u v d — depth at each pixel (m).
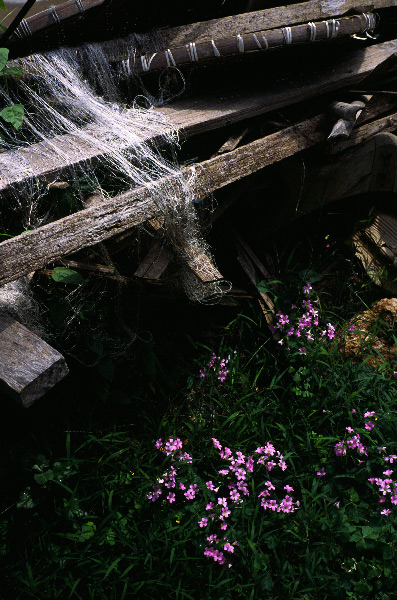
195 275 3.05
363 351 3.58
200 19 3.94
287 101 3.64
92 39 3.67
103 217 2.77
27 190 2.89
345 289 4.10
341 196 3.94
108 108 3.49
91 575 2.72
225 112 3.45
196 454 3.20
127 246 3.36
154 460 3.19
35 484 2.91
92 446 3.16
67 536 2.77
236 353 3.56
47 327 3.02
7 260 2.49
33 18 3.39
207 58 3.37
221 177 3.22
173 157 3.37
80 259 3.23
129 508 2.98
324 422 3.31
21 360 2.38
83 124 3.43
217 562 2.78
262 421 3.20
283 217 3.98
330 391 3.32
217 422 3.36
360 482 3.03
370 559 2.81
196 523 2.88
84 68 3.59
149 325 3.70
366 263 4.03
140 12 3.62
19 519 2.91
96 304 3.21
